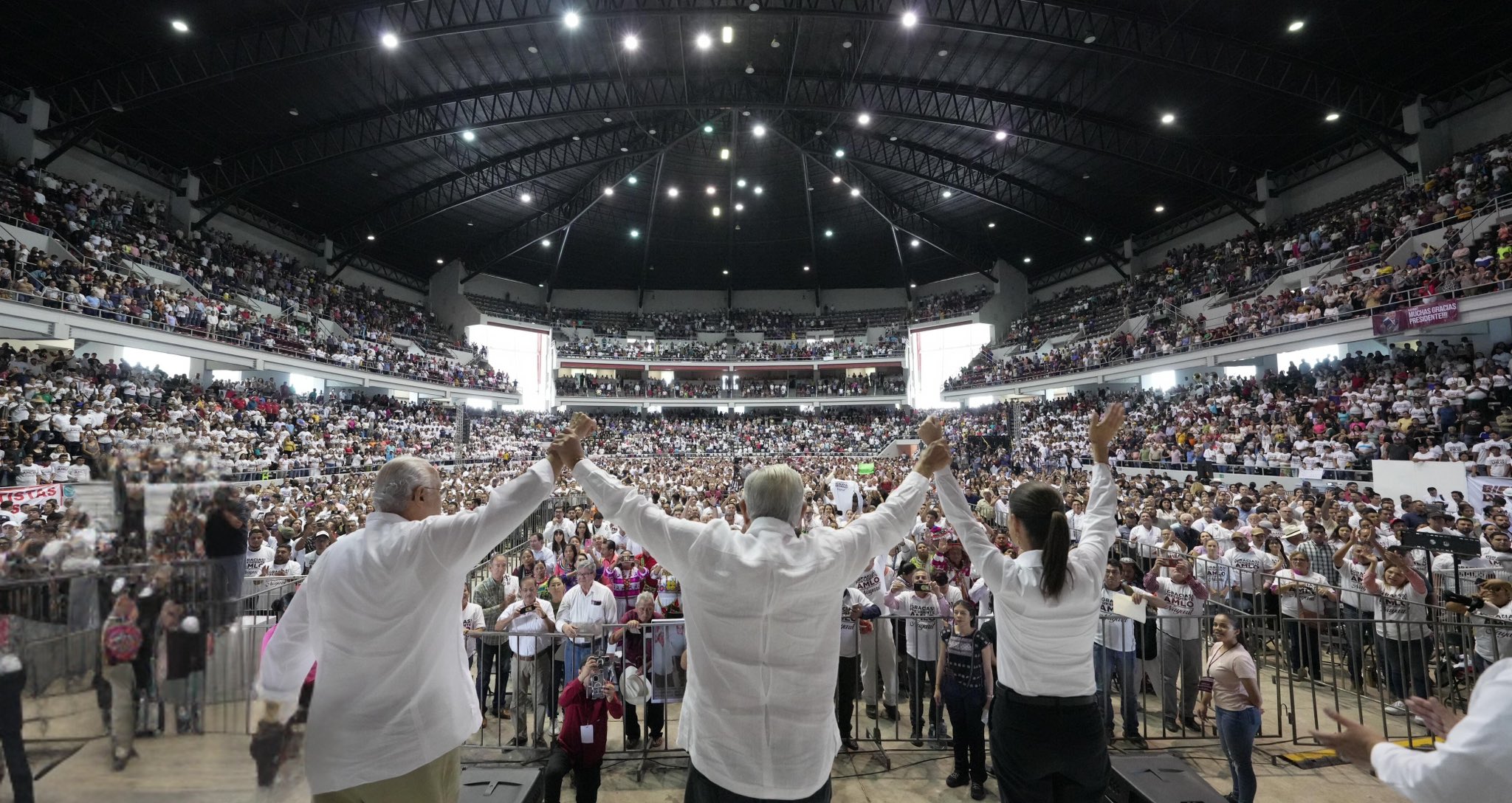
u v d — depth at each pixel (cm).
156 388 1867
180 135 2362
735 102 2520
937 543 947
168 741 162
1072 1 1817
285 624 203
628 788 492
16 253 1617
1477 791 127
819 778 200
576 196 3631
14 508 1085
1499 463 1290
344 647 198
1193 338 2509
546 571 805
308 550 908
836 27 2188
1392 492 1395
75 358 1781
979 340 4281
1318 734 166
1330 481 1636
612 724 629
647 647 560
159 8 1706
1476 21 1795
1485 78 2044
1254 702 438
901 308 4794
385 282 3888
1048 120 2598
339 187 2978
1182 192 3084
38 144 1994
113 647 158
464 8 1894
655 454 3816
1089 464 2558
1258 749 557
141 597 162
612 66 2428
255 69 1842
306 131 2456
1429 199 2003
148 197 2450
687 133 2850
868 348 4497
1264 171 2789
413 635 204
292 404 2483
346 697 197
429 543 202
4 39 1792
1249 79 1967
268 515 1031
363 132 2516
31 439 1372
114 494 165
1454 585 762
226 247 2722
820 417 4478
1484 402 1534
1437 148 2142
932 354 4406
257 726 180
